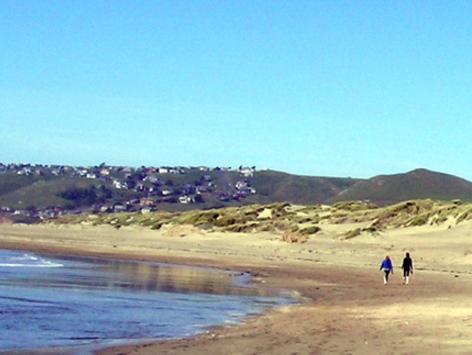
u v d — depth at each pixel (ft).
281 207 344.08
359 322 76.33
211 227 325.42
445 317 79.10
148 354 57.82
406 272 135.74
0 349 60.39
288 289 124.88
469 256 196.75
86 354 58.49
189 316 86.12
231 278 147.84
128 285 124.98
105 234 369.71
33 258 195.00
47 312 84.79
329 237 257.34
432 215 260.62
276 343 61.98
